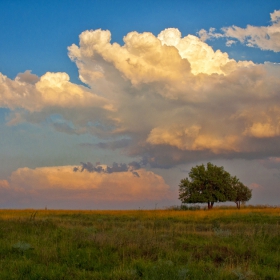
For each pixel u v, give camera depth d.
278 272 10.98
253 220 30.42
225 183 66.44
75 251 12.49
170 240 15.55
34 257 11.96
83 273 10.18
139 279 9.80
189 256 12.68
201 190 66.62
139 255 12.52
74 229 17.66
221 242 15.35
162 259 11.95
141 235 15.40
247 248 14.13
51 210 45.84
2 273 9.88
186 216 35.47
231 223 27.23
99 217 34.31
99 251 12.76
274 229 18.22
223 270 10.62
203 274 10.27
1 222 18.89
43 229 17.77
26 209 45.25
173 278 9.69
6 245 13.42
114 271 10.30
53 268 10.66
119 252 12.78
